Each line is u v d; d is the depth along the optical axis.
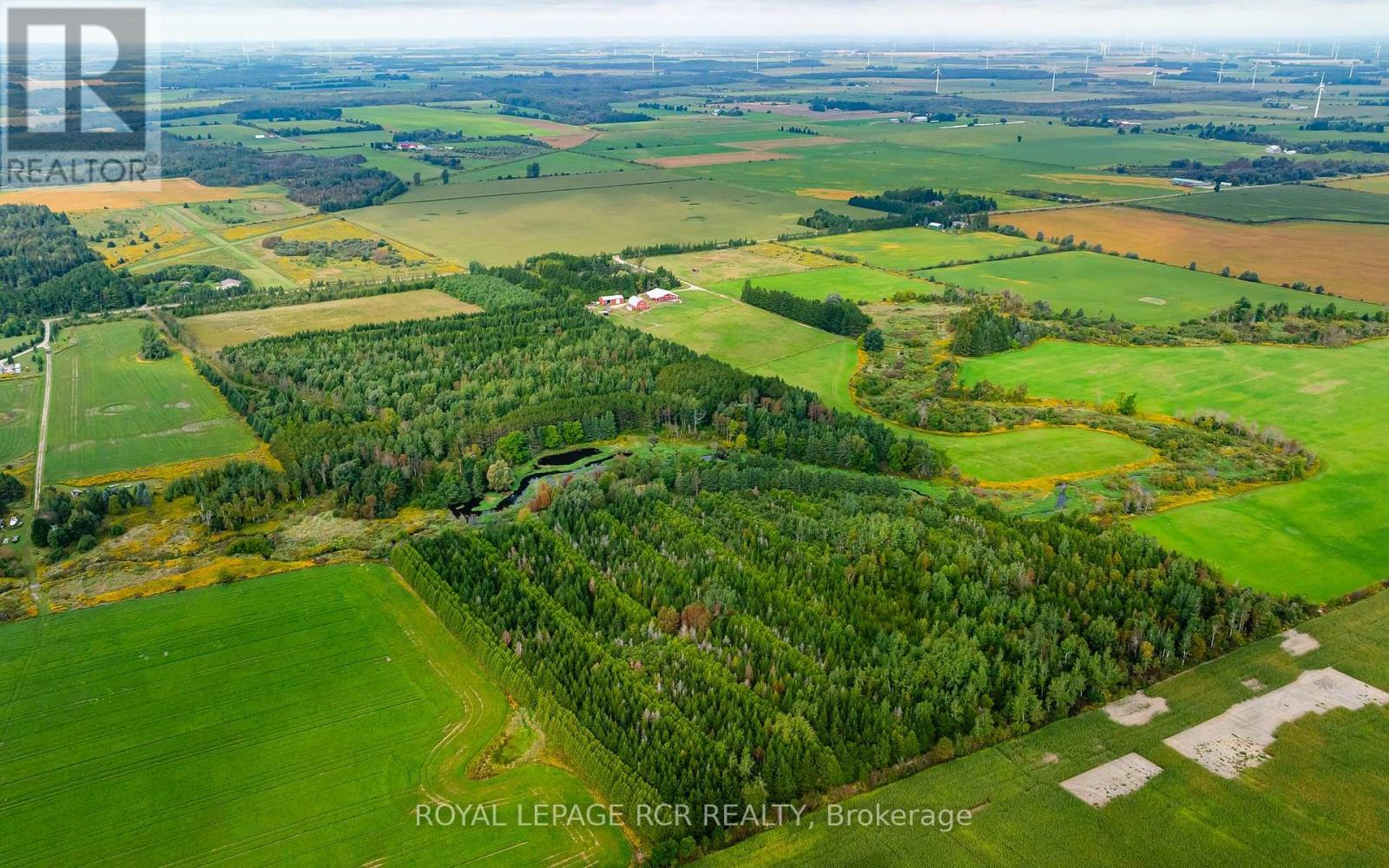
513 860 95.12
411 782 104.81
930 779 104.75
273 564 149.88
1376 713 114.00
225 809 100.81
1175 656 125.00
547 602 133.75
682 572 139.75
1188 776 104.25
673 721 110.25
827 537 152.12
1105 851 95.06
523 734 112.31
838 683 117.75
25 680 121.38
